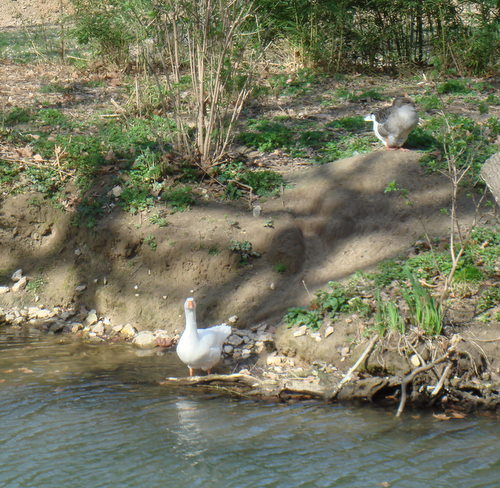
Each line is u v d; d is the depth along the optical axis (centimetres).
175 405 819
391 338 868
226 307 1028
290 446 728
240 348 957
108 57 1816
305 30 1781
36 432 752
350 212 1116
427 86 1673
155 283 1077
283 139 1326
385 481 666
